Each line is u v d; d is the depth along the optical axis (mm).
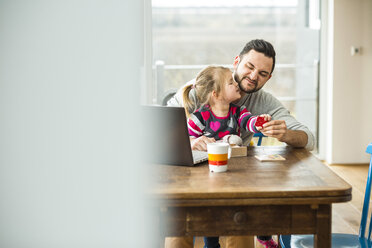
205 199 1230
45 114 611
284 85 4961
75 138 620
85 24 606
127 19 613
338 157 4984
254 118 1958
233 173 1466
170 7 4609
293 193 1239
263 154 1778
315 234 1275
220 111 2064
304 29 4883
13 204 613
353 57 4859
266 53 2057
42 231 623
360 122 4949
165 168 1548
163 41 4645
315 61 4965
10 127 606
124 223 642
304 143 1898
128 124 632
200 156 1666
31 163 613
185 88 2148
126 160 636
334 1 4777
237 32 4703
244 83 2092
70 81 610
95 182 630
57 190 621
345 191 1254
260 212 1262
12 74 601
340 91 4902
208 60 4695
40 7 598
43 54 603
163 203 1219
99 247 636
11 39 597
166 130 1554
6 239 616
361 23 4820
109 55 614
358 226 3037
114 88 621
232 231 1267
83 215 630
